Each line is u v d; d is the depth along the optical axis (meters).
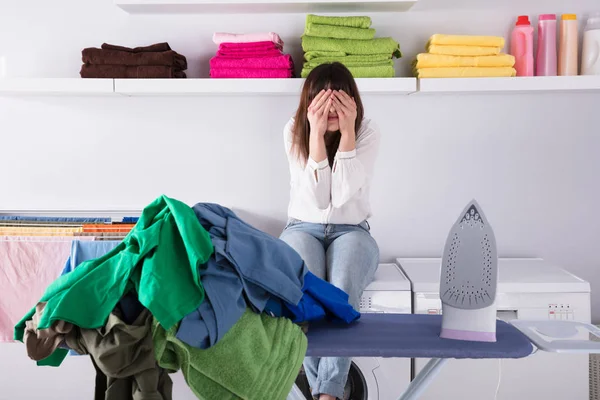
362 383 2.59
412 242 3.09
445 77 2.78
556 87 2.79
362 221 2.61
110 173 3.07
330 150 2.57
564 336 1.75
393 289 2.57
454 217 3.08
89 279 1.53
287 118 3.02
